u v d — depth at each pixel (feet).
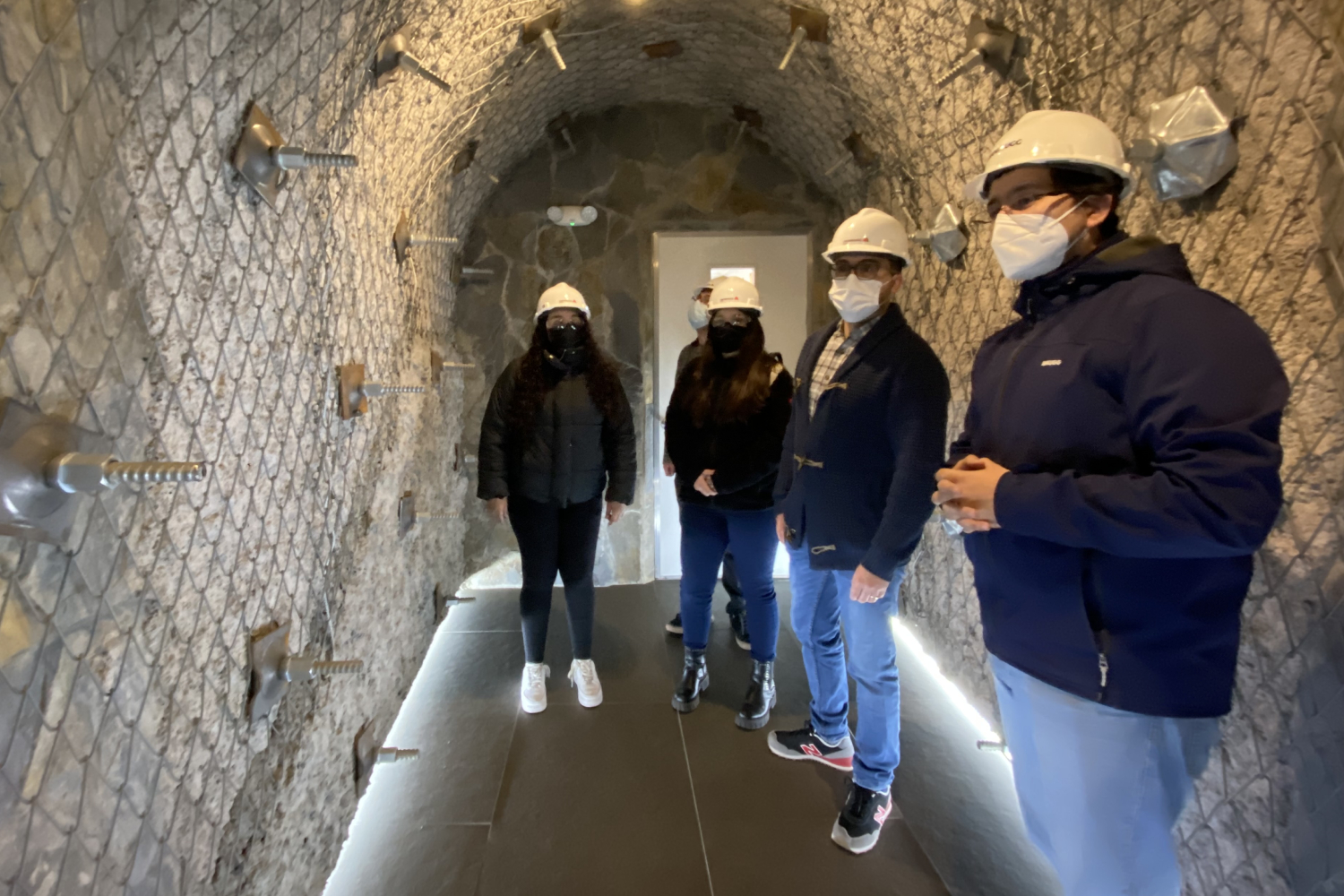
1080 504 2.84
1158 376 2.81
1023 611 3.37
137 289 2.56
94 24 2.21
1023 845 5.47
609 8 7.56
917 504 4.66
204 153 2.99
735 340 6.53
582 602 7.36
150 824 2.72
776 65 8.54
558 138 10.26
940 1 5.80
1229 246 3.77
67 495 2.11
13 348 1.91
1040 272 3.49
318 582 4.65
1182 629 2.93
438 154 7.39
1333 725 3.25
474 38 6.32
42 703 2.09
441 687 7.76
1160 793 3.22
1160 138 3.85
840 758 6.33
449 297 9.73
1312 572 3.35
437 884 5.08
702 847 5.44
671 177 10.46
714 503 6.60
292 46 3.60
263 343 3.71
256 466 3.66
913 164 7.93
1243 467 2.51
